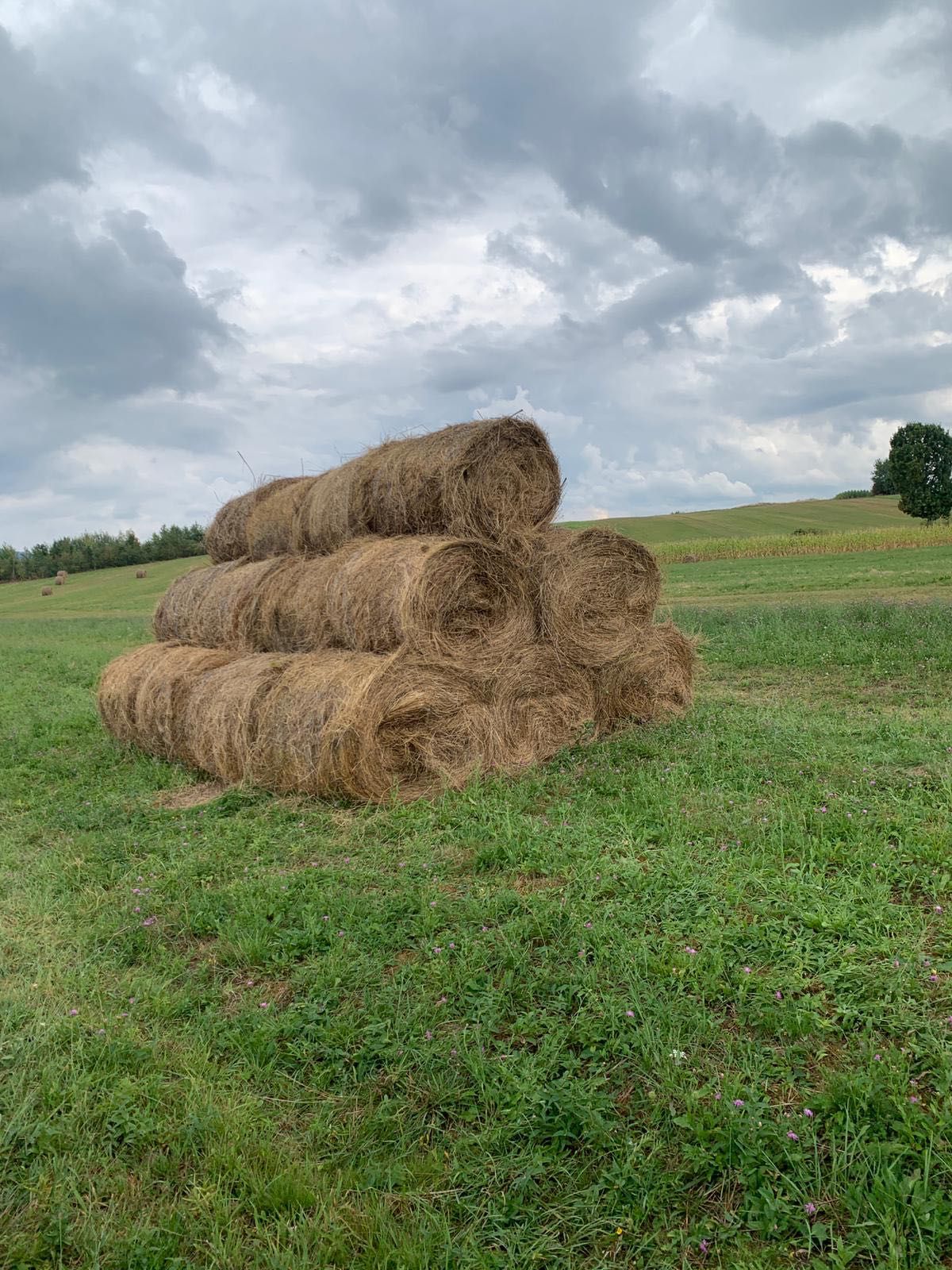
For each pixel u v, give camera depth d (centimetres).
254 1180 286
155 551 8900
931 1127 278
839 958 387
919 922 415
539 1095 313
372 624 784
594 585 899
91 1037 376
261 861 604
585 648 883
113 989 426
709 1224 258
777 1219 256
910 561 3109
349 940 455
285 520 1027
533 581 874
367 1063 353
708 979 373
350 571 816
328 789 736
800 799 608
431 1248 255
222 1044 371
